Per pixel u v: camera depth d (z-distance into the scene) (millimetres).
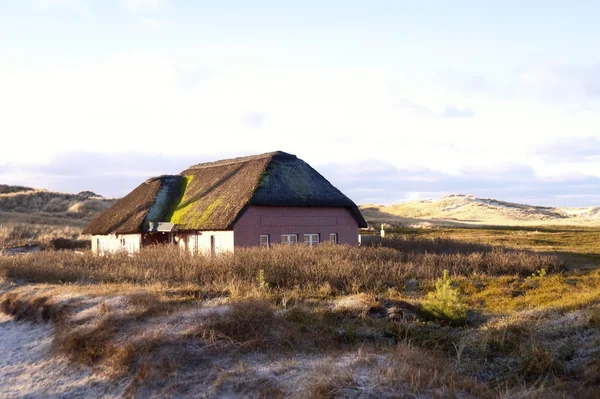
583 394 6941
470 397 6668
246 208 25922
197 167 36250
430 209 117125
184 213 29938
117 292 13156
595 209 116750
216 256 19344
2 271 18281
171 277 17125
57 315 11867
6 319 13289
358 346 9164
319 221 28859
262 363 8234
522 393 6844
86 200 79688
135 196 34969
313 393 6590
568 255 27688
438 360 8148
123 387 8117
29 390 8633
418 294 14938
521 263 20656
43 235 47062
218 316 9648
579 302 12031
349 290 15047
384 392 6562
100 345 9438
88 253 23016
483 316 12242
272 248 21188
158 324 9852
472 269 20109
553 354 8617
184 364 8320
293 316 10727
